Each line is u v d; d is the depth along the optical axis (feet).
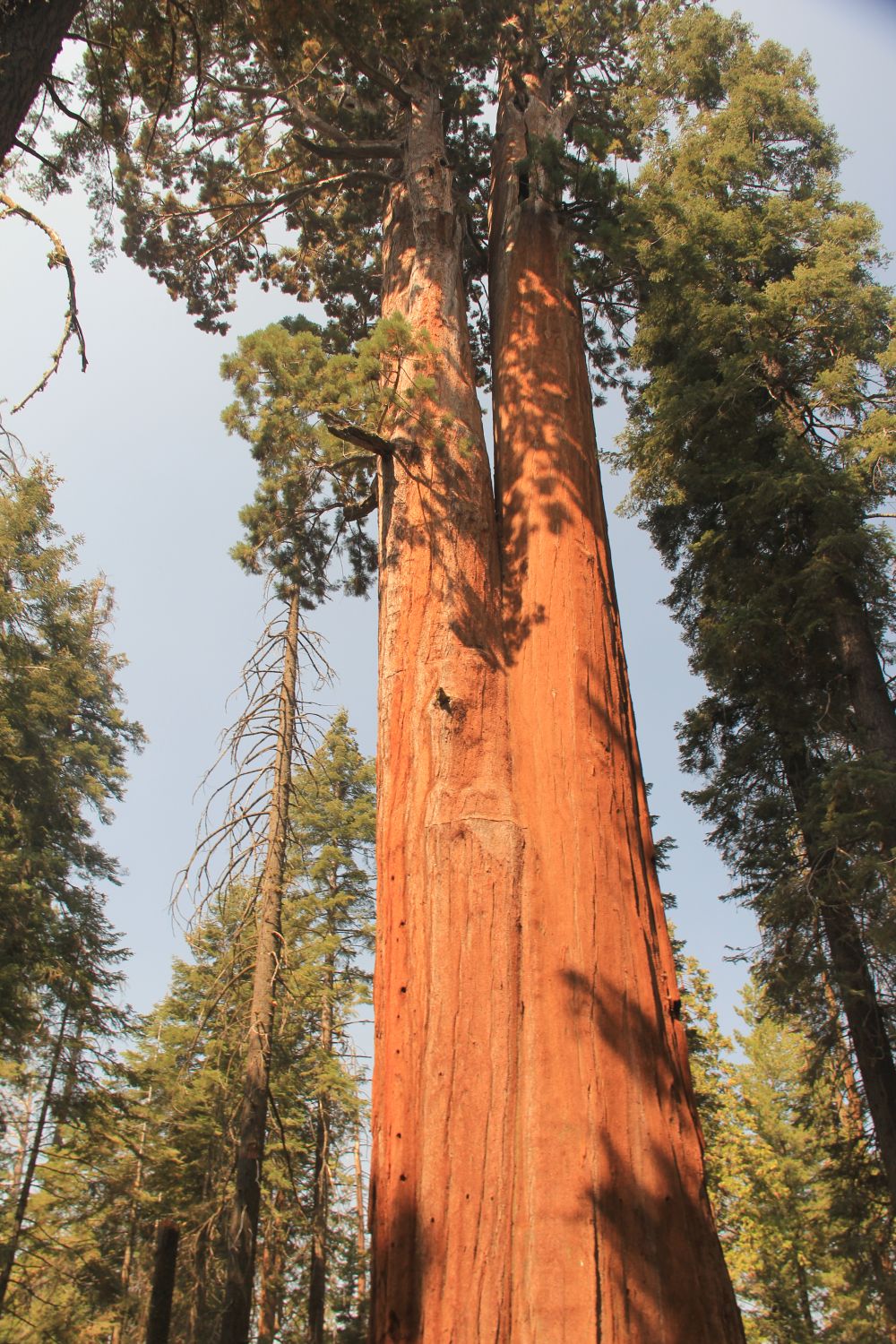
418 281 34.99
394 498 29.09
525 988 20.20
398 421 30.07
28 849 62.90
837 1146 41.14
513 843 22.07
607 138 40.29
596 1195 17.29
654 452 47.80
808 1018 40.47
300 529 44.16
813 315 44.39
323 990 67.10
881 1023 36.88
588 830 22.38
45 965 57.62
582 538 28.30
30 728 68.23
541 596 27.02
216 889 39.24
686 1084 19.89
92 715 83.76
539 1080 18.85
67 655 75.82
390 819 23.72
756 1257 75.66
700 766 48.37
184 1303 48.67
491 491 30.07
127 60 32.81
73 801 74.90
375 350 28.91
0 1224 54.19
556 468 29.86
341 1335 57.47
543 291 35.53
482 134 51.57
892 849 33.42
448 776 23.31
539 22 53.06
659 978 20.99
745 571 42.91
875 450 38.68
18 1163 59.00
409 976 20.92
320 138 49.39
